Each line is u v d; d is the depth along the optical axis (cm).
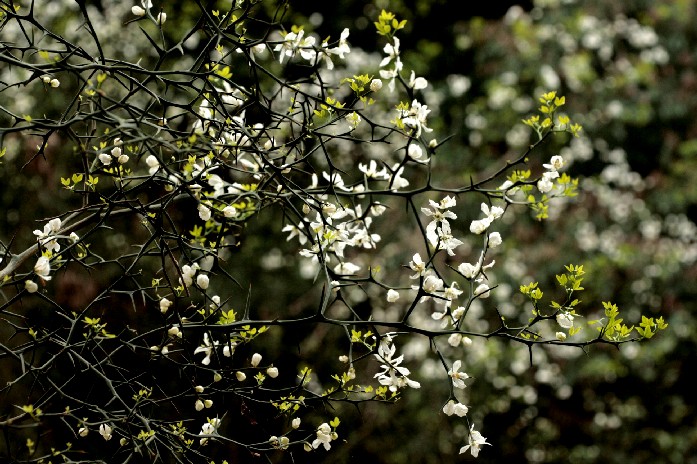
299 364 727
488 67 890
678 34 902
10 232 589
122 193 218
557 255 812
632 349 818
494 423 911
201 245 252
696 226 945
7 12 210
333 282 234
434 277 232
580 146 876
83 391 305
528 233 820
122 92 552
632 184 915
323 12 905
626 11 900
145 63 641
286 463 538
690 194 868
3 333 531
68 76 577
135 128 185
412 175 814
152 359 230
